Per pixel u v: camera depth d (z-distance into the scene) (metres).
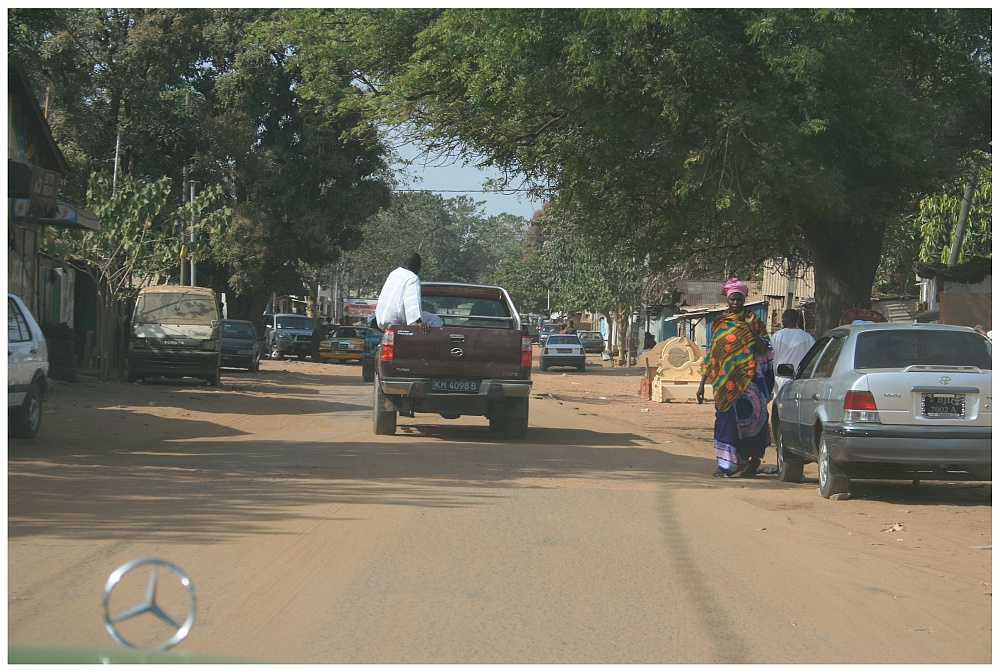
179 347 24.61
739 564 6.60
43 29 16.75
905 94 13.77
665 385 27.47
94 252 24.08
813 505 9.23
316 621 5.02
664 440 15.92
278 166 43.56
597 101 13.48
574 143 14.81
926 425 8.83
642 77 12.99
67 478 9.41
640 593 5.75
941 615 5.46
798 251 20.23
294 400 22.56
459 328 13.89
